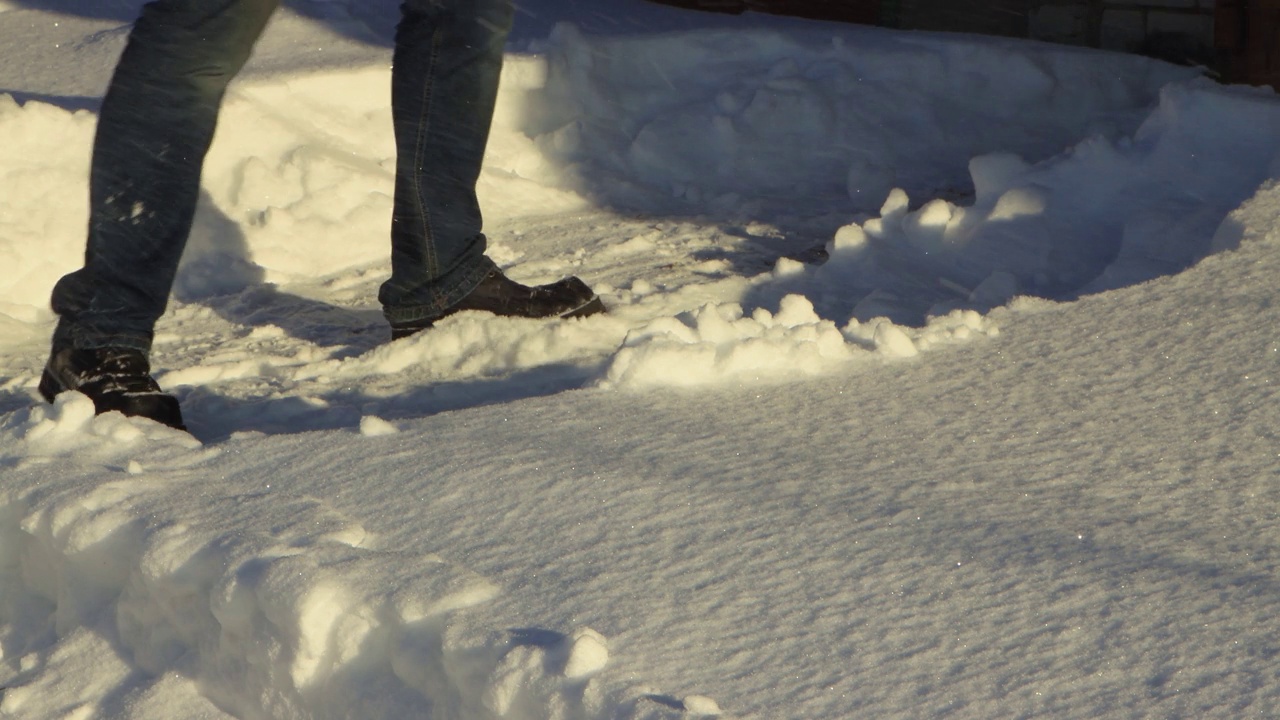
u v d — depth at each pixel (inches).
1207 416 111.1
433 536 93.5
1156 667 72.9
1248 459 102.2
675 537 90.6
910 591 82.0
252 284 208.5
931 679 72.4
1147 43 302.0
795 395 121.3
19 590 106.1
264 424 141.7
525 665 74.2
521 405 121.1
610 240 219.8
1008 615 78.9
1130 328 134.0
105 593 99.5
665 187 259.8
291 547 90.3
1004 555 86.7
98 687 93.7
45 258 204.2
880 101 275.4
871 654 75.1
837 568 85.4
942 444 107.8
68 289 137.8
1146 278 168.1
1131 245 180.5
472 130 160.6
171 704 89.6
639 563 87.0
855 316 168.9
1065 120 279.3
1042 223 190.5
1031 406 116.0
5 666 99.7
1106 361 125.7
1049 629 77.1
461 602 82.1
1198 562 85.4
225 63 137.5
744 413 116.3
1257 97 200.2
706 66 290.5
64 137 216.5
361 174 229.5
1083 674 72.5
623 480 100.3
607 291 185.5
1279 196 163.8
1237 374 119.1
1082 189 196.9
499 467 104.1
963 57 282.8
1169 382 119.0
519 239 223.6
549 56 282.8
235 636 88.1
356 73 263.6
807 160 264.8
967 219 194.5
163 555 92.4
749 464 103.5
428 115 158.2
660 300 177.6
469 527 94.1
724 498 96.7
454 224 162.9
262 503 99.8
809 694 71.5
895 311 168.2
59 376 137.9
